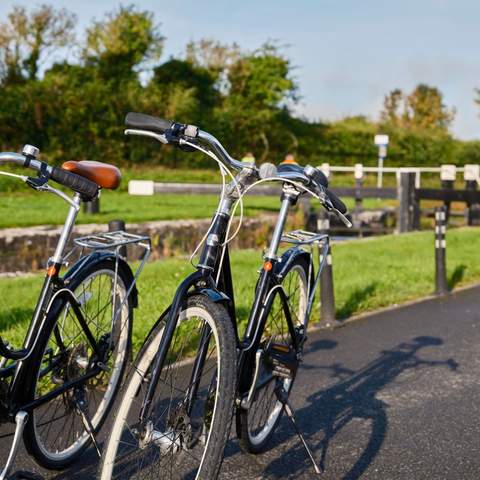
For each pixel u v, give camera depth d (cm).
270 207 1764
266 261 343
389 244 1239
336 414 448
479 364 561
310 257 398
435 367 552
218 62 3353
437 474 367
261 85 3344
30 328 319
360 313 739
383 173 3058
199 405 336
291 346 377
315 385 504
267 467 371
